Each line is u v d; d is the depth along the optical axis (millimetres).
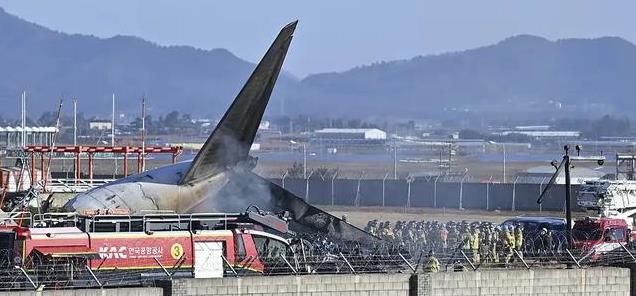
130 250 151000
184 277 148875
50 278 143875
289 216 195500
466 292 158250
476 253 172875
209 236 154500
